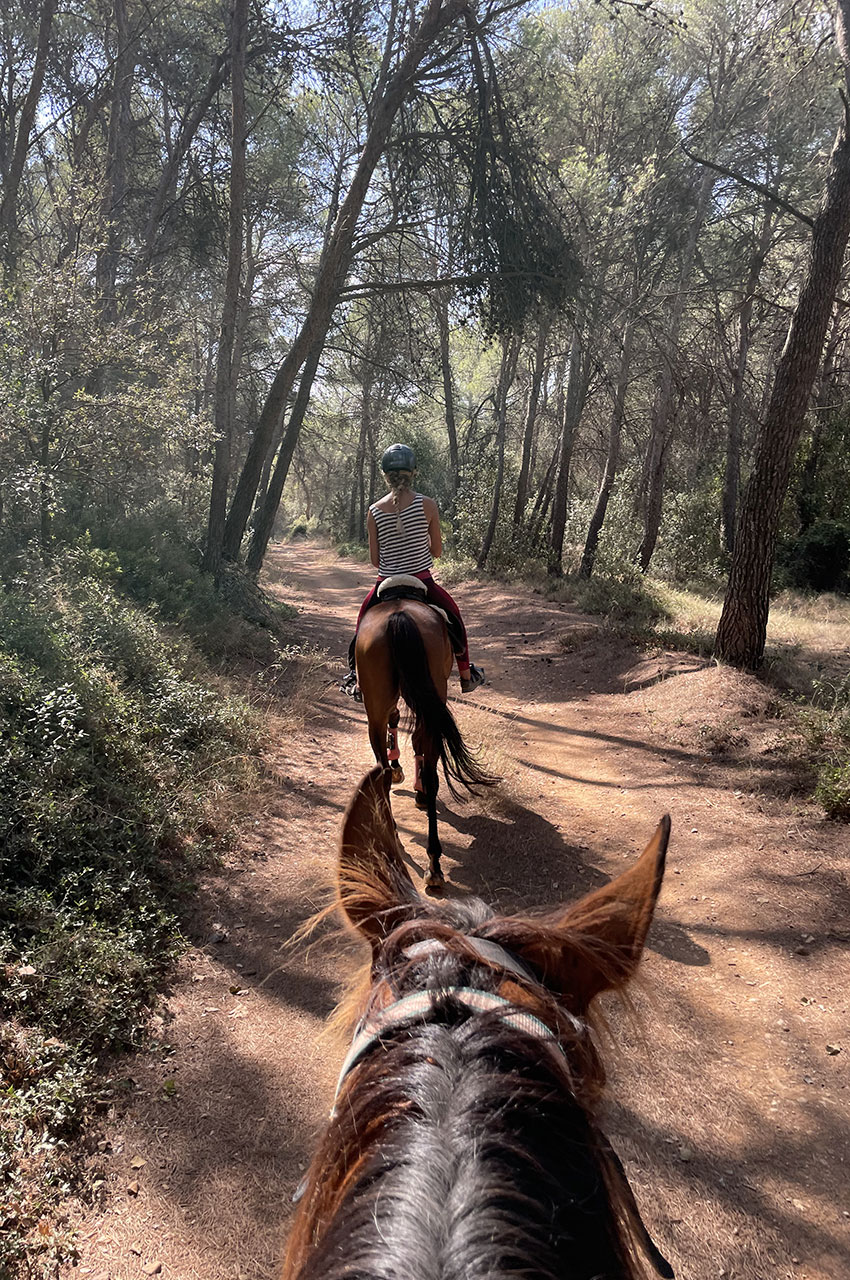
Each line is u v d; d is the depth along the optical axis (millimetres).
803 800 6250
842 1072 3582
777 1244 2760
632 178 16016
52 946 3744
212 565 12352
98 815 4871
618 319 16250
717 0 15062
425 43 13438
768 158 15828
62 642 6098
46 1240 2627
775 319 19688
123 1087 3311
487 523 23078
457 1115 831
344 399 31953
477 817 6141
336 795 6496
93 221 11414
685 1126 3248
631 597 14930
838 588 20391
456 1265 640
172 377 10617
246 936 4441
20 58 16484
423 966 1113
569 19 17891
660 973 4285
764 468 8406
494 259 13602
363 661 5051
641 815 6316
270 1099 3344
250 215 20844
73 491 10227
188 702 6730
